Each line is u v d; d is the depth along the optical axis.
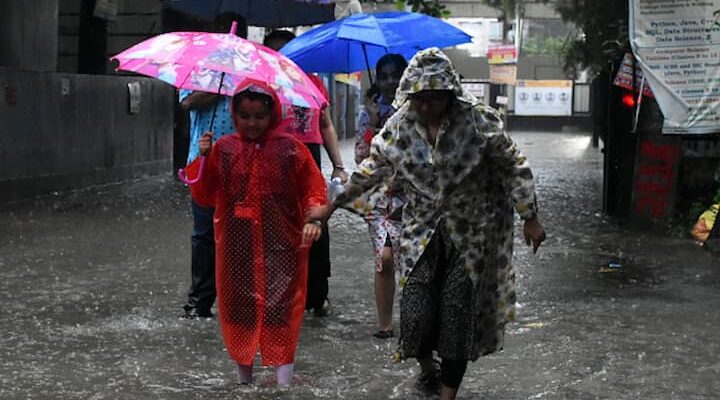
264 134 8.91
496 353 10.22
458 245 8.04
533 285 13.90
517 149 8.06
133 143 31.16
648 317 11.90
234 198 8.85
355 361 9.89
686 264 15.68
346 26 12.02
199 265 11.54
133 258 15.90
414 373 9.46
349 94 72.44
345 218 21.69
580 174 37.06
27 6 28.33
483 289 8.23
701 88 17.50
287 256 8.94
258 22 16.44
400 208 10.41
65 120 26.58
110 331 11.00
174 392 8.81
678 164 19.41
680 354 10.23
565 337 10.91
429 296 8.07
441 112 7.98
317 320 11.69
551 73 97.88
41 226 19.50
